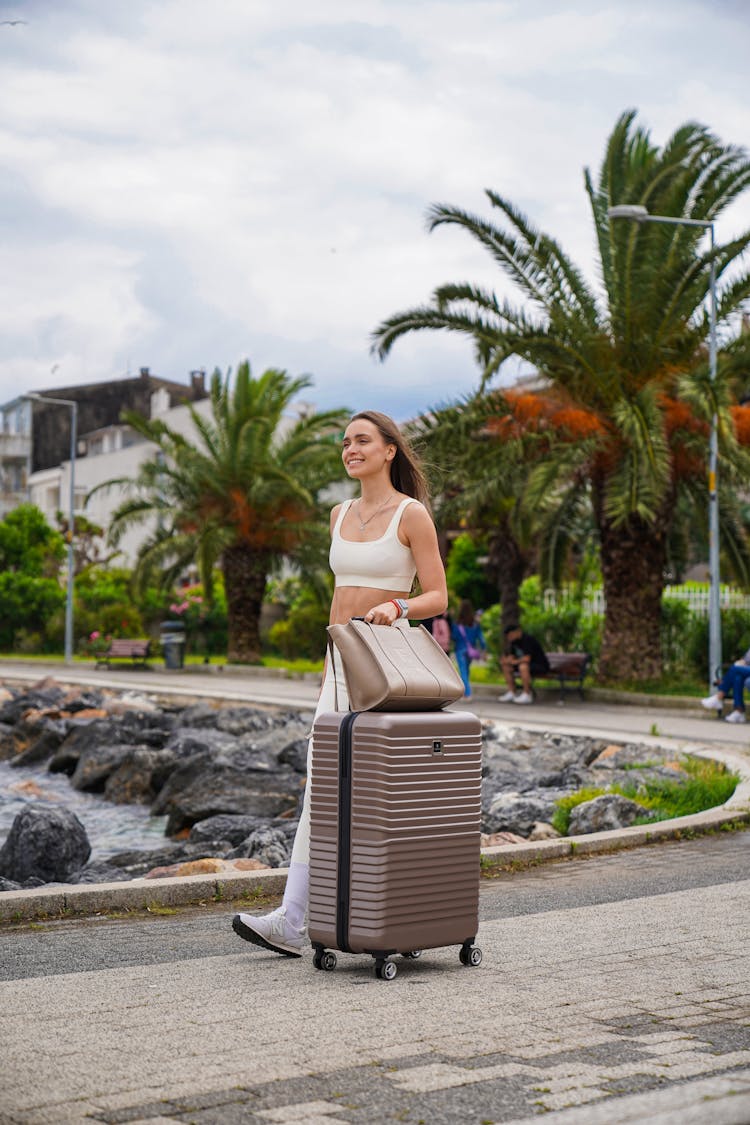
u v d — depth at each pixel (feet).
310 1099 11.79
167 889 24.49
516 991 15.99
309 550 125.90
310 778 17.13
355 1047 13.43
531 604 100.73
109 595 165.48
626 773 43.50
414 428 79.92
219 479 123.65
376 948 16.46
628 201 78.69
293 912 17.75
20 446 301.84
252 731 71.56
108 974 17.12
